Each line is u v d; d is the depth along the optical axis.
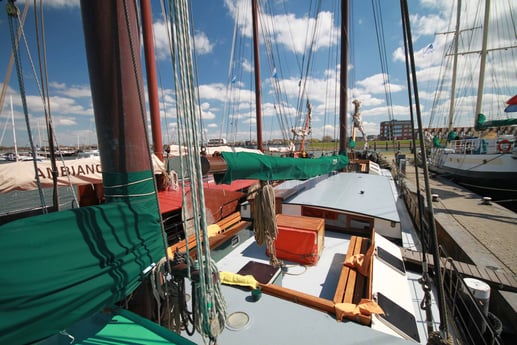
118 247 1.41
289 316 2.27
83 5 1.50
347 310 2.27
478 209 9.84
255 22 10.86
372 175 8.66
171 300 1.66
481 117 14.80
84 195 6.59
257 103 11.23
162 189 8.11
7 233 0.99
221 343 1.98
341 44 9.04
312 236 3.84
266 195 3.16
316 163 4.93
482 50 15.12
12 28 1.64
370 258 3.19
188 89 1.27
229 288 2.70
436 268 1.46
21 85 1.69
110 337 1.41
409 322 2.63
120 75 1.54
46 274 1.05
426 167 1.44
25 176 5.12
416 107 1.42
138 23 1.65
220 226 4.73
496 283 4.52
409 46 1.41
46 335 1.06
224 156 2.49
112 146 1.59
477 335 3.93
